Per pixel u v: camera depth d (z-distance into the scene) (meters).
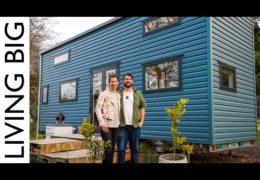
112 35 8.79
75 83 10.35
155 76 7.31
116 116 4.27
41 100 12.78
